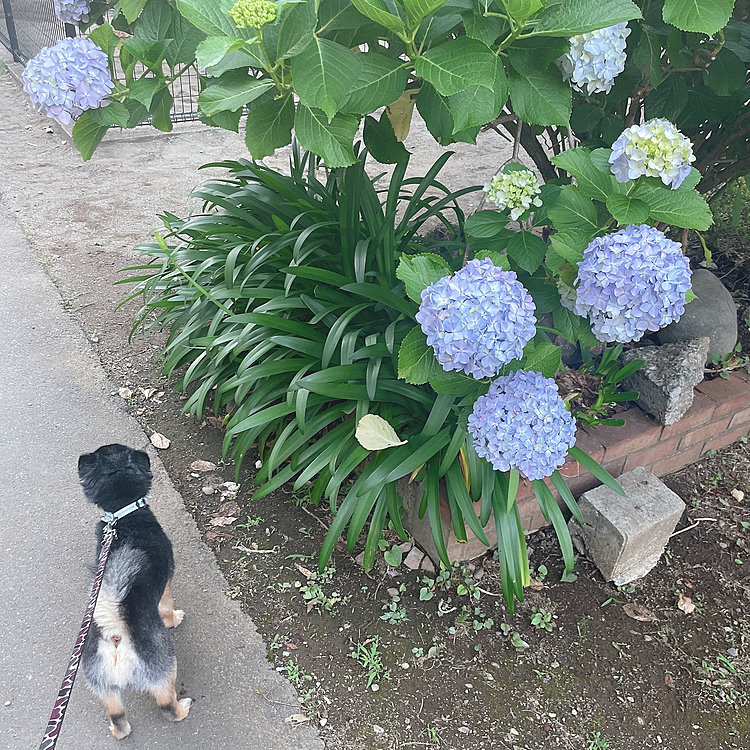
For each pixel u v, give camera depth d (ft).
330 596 5.41
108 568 4.31
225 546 5.75
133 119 4.85
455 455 5.06
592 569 5.70
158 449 6.63
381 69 4.00
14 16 16.35
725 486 6.40
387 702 4.75
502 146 13.71
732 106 6.19
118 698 4.35
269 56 3.89
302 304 5.96
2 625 5.09
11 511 5.93
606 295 4.34
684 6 3.87
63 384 7.30
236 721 4.60
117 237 9.93
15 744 4.44
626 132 4.09
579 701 4.83
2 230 9.96
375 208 6.33
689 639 5.23
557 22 3.93
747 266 8.18
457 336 3.96
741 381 6.51
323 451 5.34
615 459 5.92
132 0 4.32
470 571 5.64
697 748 4.61
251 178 7.36
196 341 6.22
